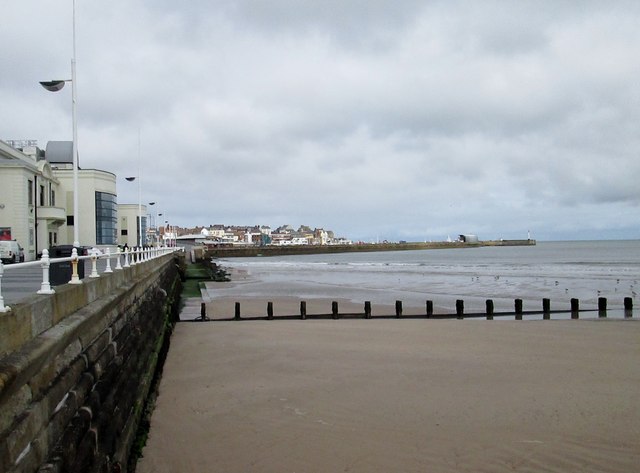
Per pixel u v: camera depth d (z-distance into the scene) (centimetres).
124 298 1016
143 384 1095
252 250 15262
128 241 7638
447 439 951
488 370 1402
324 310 2836
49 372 521
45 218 4366
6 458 395
